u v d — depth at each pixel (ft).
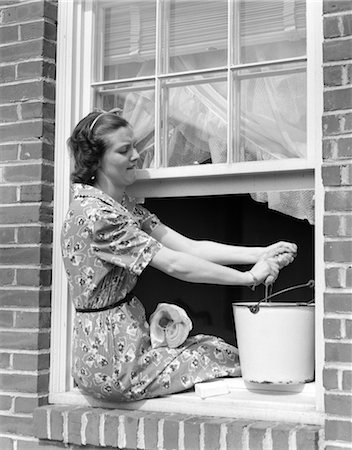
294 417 9.06
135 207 10.73
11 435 10.69
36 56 10.98
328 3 8.93
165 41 11.03
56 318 10.80
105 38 11.47
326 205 8.77
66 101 11.07
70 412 10.01
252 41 10.43
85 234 9.62
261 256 10.12
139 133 11.07
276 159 10.07
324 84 8.89
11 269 10.90
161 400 9.87
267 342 9.49
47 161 10.93
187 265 9.41
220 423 9.05
